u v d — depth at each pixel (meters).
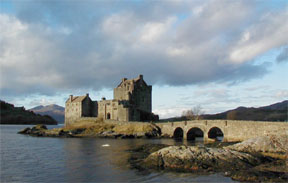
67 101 181.00
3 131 190.75
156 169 48.84
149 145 75.25
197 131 146.62
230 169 46.78
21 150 77.81
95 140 108.50
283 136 59.94
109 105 162.50
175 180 42.06
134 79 174.12
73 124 156.25
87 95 177.50
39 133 141.88
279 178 40.28
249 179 40.66
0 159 62.53
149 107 175.62
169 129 119.75
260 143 59.53
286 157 54.12
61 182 43.03
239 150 59.06
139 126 127.81
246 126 84.19
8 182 43.38
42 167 53.56
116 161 58.03
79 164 55.81
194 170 47.22
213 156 50.19
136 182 41.81
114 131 129.88
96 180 43.66
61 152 72.94
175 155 51.38
